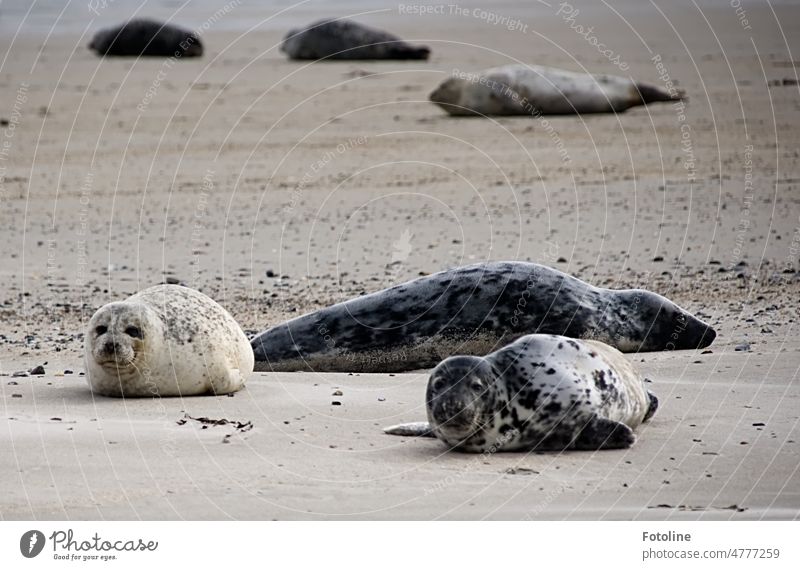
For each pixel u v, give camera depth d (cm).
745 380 3170
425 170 7650
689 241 5466
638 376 2784
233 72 12900
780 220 5853
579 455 2527
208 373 3028
